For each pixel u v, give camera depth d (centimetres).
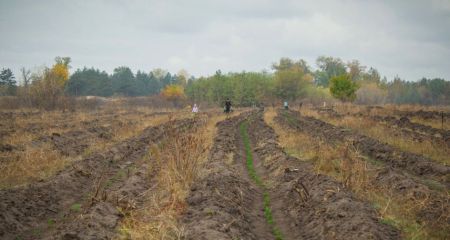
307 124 3984
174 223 1132
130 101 9188
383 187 1554
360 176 1541
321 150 2008
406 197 1412
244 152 2636
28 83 6294
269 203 1527
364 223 1087
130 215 1183
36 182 1583
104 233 1082
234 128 3700
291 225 1288
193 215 1229
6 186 1578
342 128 3350
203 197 1377
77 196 1573
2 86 8500
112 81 13512
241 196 1473
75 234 1033
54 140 2570
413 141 2531
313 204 1344
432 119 3903
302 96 10294
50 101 6038
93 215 1165
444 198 1369
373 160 2209
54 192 1516
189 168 1603
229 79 9575
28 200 1370
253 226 1274
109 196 1384
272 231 1242
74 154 2266
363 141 2617
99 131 3284
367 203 1302
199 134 2323
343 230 1084
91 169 1923
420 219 1223
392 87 13062
